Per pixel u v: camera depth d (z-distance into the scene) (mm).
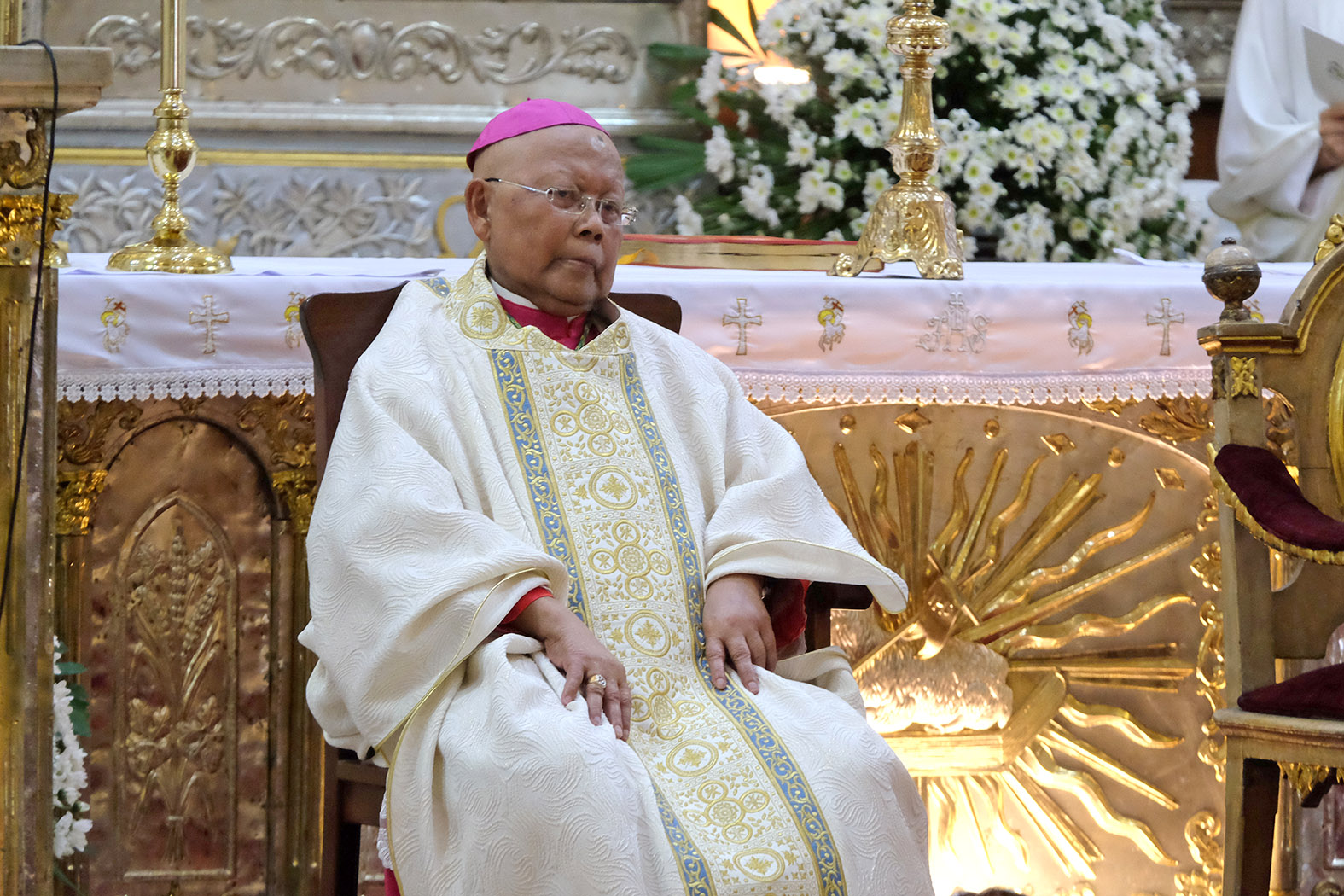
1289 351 9828
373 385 8727
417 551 8094
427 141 20797
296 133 20391
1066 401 11727
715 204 19531
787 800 7672
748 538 8812
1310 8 19625
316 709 8609
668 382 9500
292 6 20422
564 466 8773
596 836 7152
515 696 7574
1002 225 17766
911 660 11633
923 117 12523
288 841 10977
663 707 8234
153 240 11875
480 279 9273
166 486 10742
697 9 21328
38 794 7727
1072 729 11805
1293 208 19234
